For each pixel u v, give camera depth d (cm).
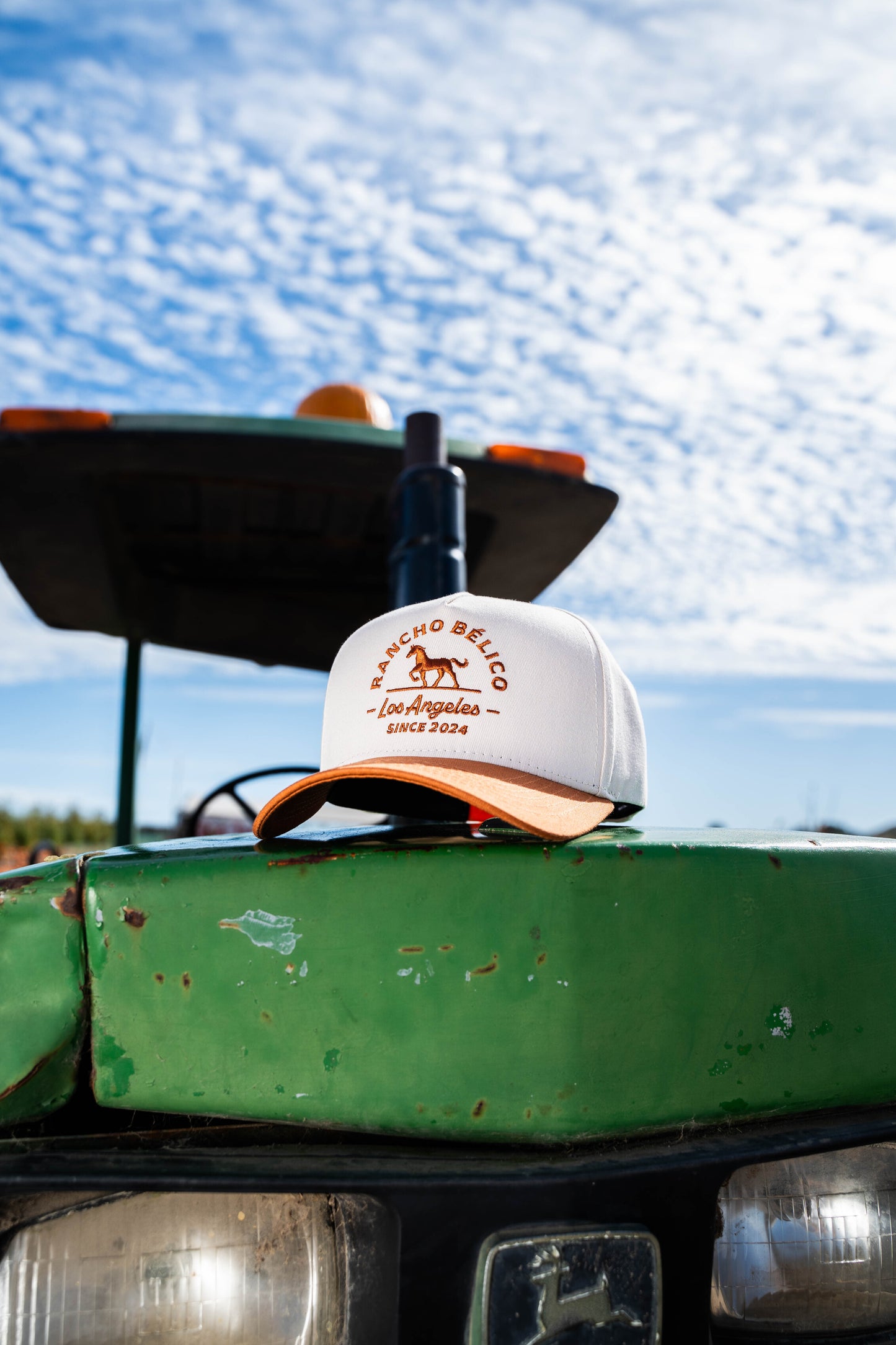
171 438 215
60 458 223
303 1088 92
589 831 99
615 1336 87
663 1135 97
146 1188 85
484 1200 87
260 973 93
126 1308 85
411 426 198
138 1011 93
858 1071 103
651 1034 94
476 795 95
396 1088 91
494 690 108
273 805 102
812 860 105
